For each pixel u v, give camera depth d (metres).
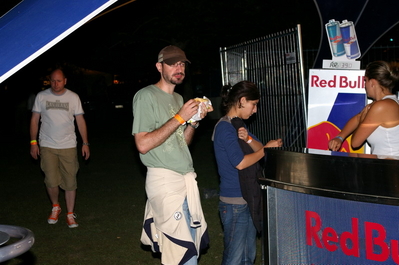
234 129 3.52
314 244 2.77
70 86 21.98
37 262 4.91
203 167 10.28
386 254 2.46
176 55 3.49
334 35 5.39
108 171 10.21
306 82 7.98
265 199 3.03
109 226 6.17
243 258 3.62
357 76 4.99
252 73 5.75
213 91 18.83
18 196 8.02
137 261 4.96
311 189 2.69
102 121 21.83
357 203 2.54
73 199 6.14
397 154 3.90
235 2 14.80
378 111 3.90
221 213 3.59
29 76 14.89
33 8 1.78
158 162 3.46
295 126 5.15
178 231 3.39
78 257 5.07
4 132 19.09
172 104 3.60
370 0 5.89
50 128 5.90
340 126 5.02
